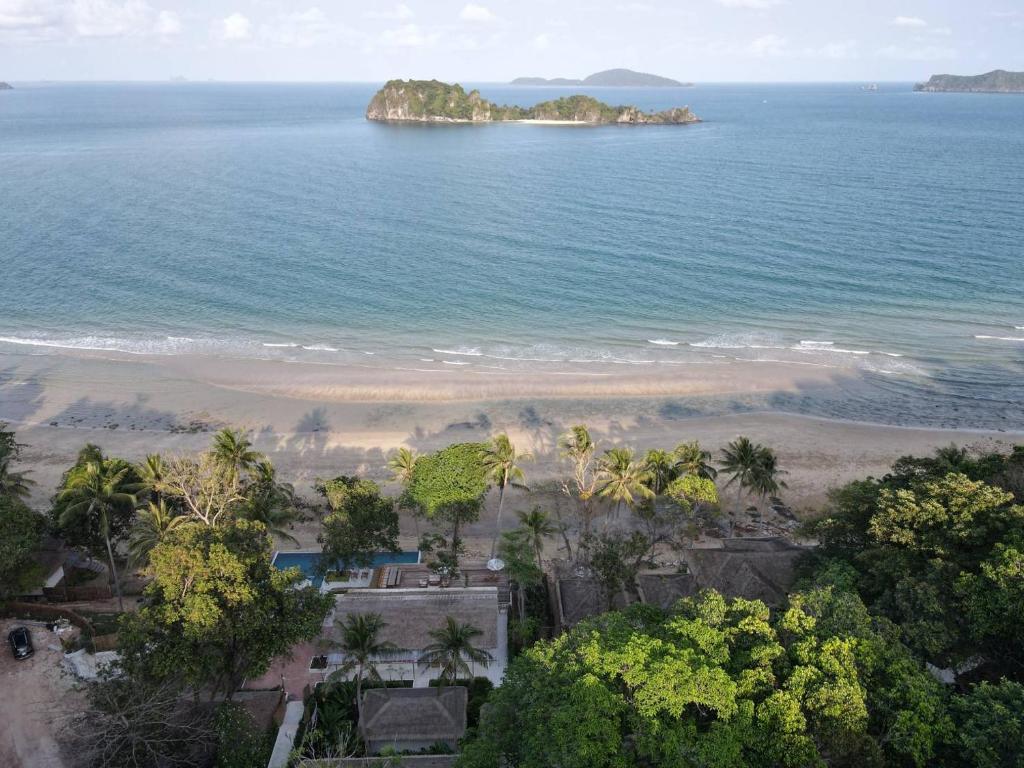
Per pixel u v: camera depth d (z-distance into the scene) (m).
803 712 25.28
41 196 156.38
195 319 93.62
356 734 35.94
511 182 183.62
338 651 40.41
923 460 47.03
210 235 129.75
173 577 33.84
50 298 98.94
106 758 30.27
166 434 66.81
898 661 27.36
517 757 25.78
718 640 28.17
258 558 36.28
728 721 24.66
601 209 152.88
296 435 67.50
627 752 24.14
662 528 52.94
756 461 53.06
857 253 119.12
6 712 35.25
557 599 45.50
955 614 31.70
